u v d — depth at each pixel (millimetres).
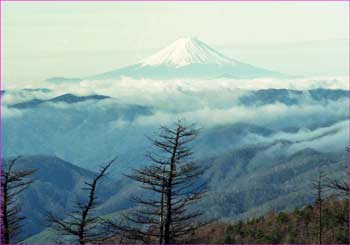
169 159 54406
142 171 54844
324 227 130250
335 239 122438
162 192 54906
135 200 56781
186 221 57875
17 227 65500
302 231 156250
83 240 54312
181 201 55500
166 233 55688
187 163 55031
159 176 54656
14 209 64688
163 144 54125
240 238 167750
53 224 54500
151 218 56250
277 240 160875
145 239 57188
